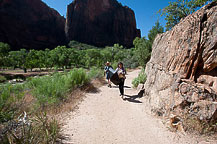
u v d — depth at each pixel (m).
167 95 3.49
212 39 2.75
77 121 3.37
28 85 5.65
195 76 3.06
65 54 37.22
